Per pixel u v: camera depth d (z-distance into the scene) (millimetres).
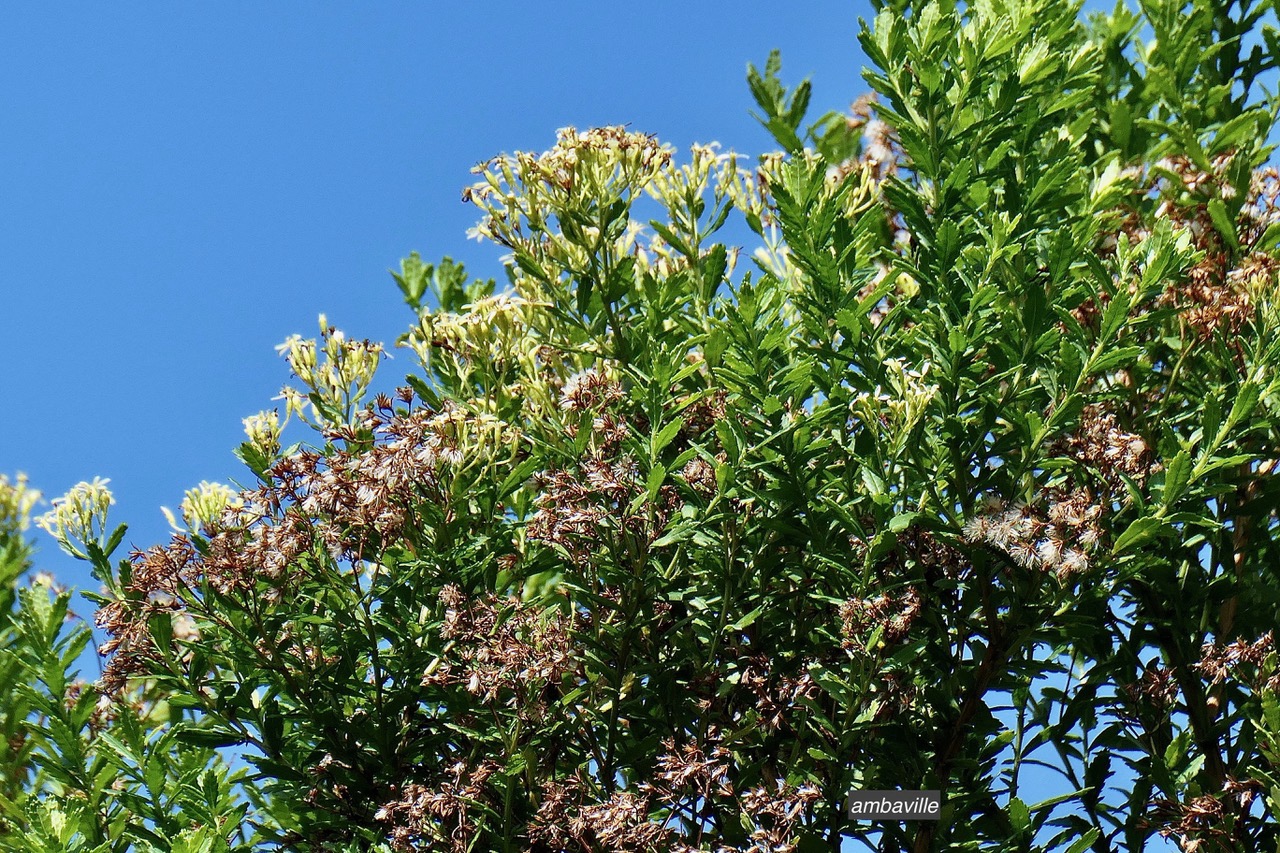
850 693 4672
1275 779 4762
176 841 4359
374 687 5160
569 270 5520
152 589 4855
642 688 5145
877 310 5988
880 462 4797
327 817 5141
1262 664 4793
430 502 5242
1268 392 4824
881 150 6488
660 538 4879
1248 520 5496
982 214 5090
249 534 4992
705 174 5754
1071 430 5035
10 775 5570
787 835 4340
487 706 4938
